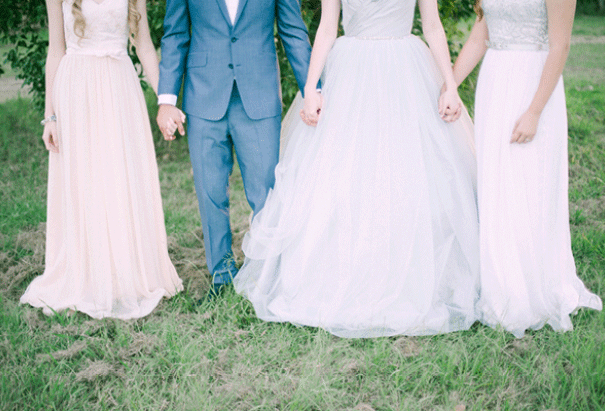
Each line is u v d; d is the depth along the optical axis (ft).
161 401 7.20
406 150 8.58
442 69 8.85
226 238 9.76
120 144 8.98
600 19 52.85
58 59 9.07
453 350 7.77
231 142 9.62
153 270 9.73
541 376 7.27
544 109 8.29
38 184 16.34
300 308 8.79
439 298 8.71
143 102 9.45
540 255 8.50
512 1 8.11
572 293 8.64
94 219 9.06
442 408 6.93
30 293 9.53
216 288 9.75
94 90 8.83
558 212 8.56
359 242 8.55
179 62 9.09
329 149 8.78
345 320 8.46
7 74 31.94
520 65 8.32
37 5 17.88
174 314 9.06
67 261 9.33
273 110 9.12
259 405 7.00
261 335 8.48
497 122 8.44
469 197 8.81
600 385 7.04
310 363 7.67
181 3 8.89
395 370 7.57
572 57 33.99
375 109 8.69
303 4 13.64
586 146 17.72
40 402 7.00
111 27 8.82
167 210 14.26
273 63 9.16
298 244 8.92
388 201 8.50
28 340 8.36
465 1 15.29
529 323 8.37
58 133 9.05
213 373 7.70
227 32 8.76
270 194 9.27
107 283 9.21
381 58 8.77
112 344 8.36
